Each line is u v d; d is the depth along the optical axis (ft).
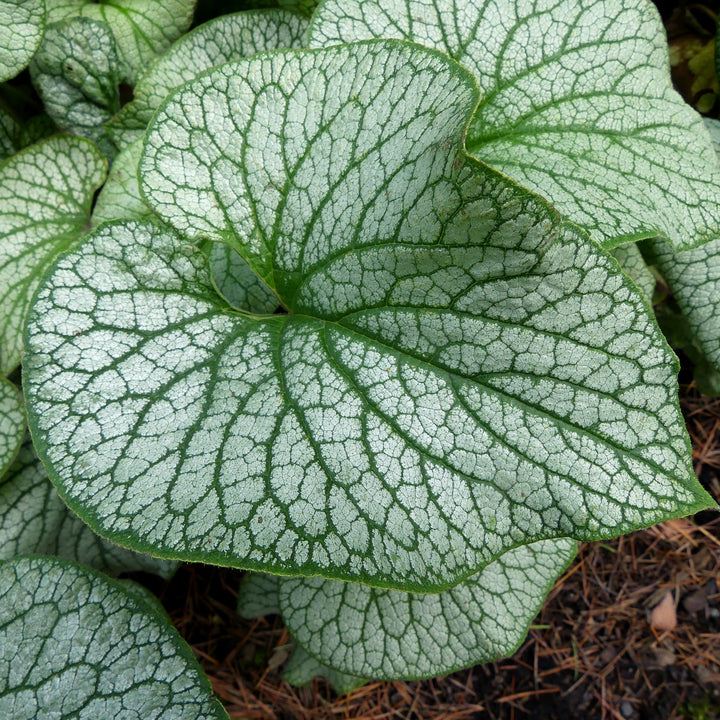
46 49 1.11
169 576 1.07
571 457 0.72
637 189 0.87
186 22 1.19
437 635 1.02
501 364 0.74
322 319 0.82
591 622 1.27
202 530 0.73
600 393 0.73
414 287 0.76
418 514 0.73
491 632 1.01
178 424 0.77
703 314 1.03
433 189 0.72
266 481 0.74
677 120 0.93
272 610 1.17
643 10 0.94
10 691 0.82
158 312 0.81
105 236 0.80
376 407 0.76
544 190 0.86
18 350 1.03
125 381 0.77
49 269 0.78
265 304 1.03
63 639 0.84
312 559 0.72
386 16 0.92
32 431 0.75
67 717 0.82
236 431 0.76
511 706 1.22
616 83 0.93
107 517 0.73
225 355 0.80
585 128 0.92
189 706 0.84
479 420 0.74
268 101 0.83
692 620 1.27
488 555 0.72
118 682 0.83
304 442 0.75
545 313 0.73
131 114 1.12
